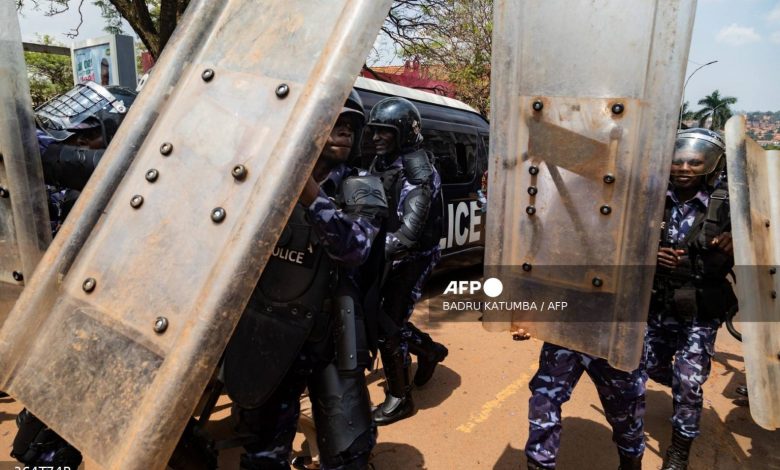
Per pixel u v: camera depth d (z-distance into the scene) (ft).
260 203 3.46
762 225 7.73
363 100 14.65
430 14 35.55
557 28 5.32
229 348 5.48
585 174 5.39
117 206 4.02
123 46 21.63
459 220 18.57
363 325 5.63
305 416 7.48
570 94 5.34
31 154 4.96
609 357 5.51
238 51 4.11
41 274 4.02
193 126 3.98
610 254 5.38
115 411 3.40
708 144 8.07
